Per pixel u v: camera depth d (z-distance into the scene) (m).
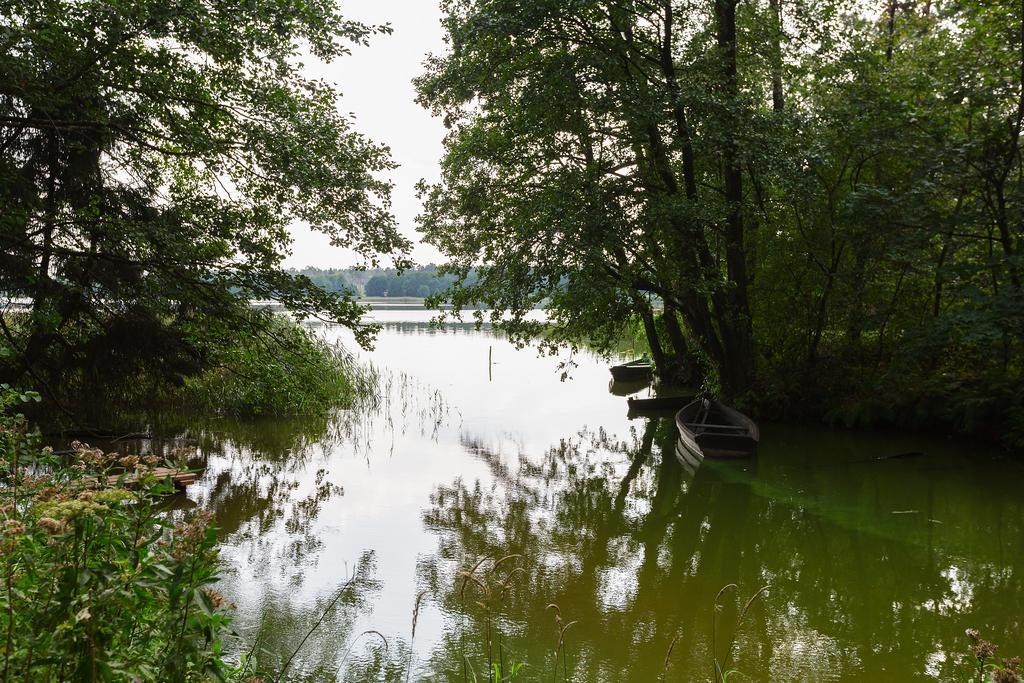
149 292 10.68
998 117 16.95
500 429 18.25
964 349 18.69
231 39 9.62
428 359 33.59
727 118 16.61
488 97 18.52
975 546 9.98
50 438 13.95
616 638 7.00
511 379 27.97
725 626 7.34
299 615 7.34
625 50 17.22
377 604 7.66
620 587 8.38
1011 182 16.70
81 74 9.54
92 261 11.59
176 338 13.88
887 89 17.23
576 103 16.55
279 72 10.54
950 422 17.47
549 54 17.77
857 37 18.23
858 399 18.89
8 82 9.12
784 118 16.89
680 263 17.48
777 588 8.42
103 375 14.88
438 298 20.28
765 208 19.30
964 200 18.14
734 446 14.98
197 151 10.34
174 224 10.68
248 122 10.33
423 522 10.66
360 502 11.59
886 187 17.02
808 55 18.34
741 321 19.22
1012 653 6.73
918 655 6.69
